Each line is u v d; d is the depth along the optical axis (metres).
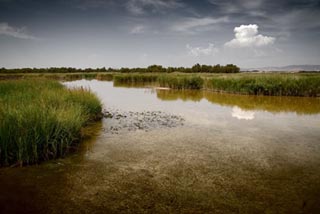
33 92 10.90
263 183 4.42
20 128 5.43
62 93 10.45
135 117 10.55
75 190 4.12
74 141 6.72
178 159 5.58
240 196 3.96
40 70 63.12
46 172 4.84
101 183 4.39
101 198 3.88
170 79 27.12
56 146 5.72
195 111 12.20
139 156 5.75
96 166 5.15
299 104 14.76
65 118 6.57
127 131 8.09
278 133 7.94
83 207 3.62
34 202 3.74
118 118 10.30
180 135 7.62
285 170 5.00
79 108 8.24
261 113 11.67
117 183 4.39
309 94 18.95
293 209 3.59
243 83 21.16
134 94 20.62
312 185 4.35
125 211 3.53
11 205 3.64
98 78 48.16
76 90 11.32
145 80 37.69
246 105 14.32
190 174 4.79
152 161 5.44
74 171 4.89
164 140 7.07
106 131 8.05
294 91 19.28
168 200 3.83
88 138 7.21
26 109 6.38
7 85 13.80
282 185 4.35
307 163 5.39
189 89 25.80
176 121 9.76
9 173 4.77
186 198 3.89
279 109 12.88
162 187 4.25
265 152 6.09
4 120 5.43
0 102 7.84
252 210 3.56
